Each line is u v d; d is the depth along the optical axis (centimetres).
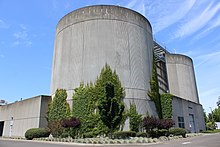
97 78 2748
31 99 3428
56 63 3250
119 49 2900
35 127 3128
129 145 1802
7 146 1817
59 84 3009
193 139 2370
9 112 4041
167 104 3369
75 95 2767
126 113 2647
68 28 3178
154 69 3294
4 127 4062
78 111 2677
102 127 2509
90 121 2583
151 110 2931
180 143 1862
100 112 2219
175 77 4859
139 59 3016
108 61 2812
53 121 2836
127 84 2791
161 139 2323
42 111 3167
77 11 3150
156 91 3133
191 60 5406
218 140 2041
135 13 3216
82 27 3028
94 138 2330
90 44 2902
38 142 2277
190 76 5134
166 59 4922
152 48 3444
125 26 3044
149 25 3491
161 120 2580
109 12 3033
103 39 2902
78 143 2042
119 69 2811
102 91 2669
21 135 3434
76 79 2848
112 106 2197
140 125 2694
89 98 2683
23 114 3550
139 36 3141
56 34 3491
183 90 4844
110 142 2028
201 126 4703
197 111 4691
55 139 2455
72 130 2559
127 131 2433
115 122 2180
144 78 2991
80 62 2889
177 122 3522
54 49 3506
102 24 2967
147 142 2055
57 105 2888
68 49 3066
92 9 3058
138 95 2827
